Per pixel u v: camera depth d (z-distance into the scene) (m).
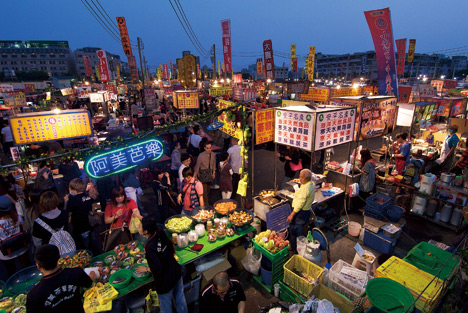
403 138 7.69
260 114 6.00
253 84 37.78
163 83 48.78
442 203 6.61
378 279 3.51
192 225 4.95
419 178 7.71
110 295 3.44
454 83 23.19
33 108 17.39
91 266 4.00
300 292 4.07
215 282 3.03
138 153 4.64
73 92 32.91
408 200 6.84
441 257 4.24
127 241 4.75
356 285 3.88
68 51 128.75
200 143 8.95
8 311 3.22
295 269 4.52
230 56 18.02
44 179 6.48
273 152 12.88
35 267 3.92
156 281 3.49
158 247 3.50
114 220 4.74
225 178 6.93
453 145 8.73
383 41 8.49
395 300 3.42
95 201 5.41
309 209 5.32
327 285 4.27
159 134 4.95
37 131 7.88
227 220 5.05
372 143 14.60
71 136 8.38
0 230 4.38
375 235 5.55
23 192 6.79
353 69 101.56
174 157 8.17
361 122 6.70
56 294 2.74
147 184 9.30
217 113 5.68
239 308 3.21
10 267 4.64
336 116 5.77
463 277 3.57
